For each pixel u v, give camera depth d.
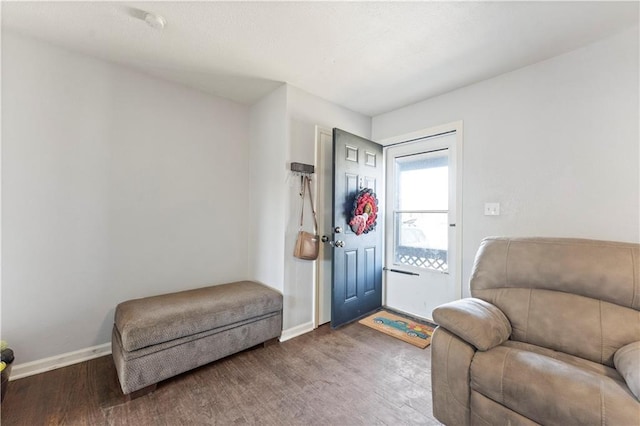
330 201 2.82
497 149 2.28
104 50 1.96
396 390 1.72
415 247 2.96
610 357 1.30
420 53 1.97
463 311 1.46
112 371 1.88
